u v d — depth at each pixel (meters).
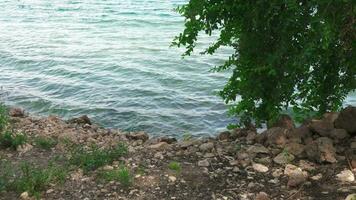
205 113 14.45
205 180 7.67
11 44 25.45
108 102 15.45
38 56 22.39
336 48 8.25
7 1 45.38
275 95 8.66
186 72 19.48
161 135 12.98
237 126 9.67
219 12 8.49
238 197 7.27
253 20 8.09
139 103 15.38
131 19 34.88
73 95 16.28
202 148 8.62
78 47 24.69
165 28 31.17
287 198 7.20
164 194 7.38
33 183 7.54
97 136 10.22
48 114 14.39
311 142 8.23
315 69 8.55
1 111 10.51
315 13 7.82
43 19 35.25
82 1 45.50
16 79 18.38
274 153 8.25
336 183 7.41
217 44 9.19
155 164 8.15
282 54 8.07
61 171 7.88
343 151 8.09
